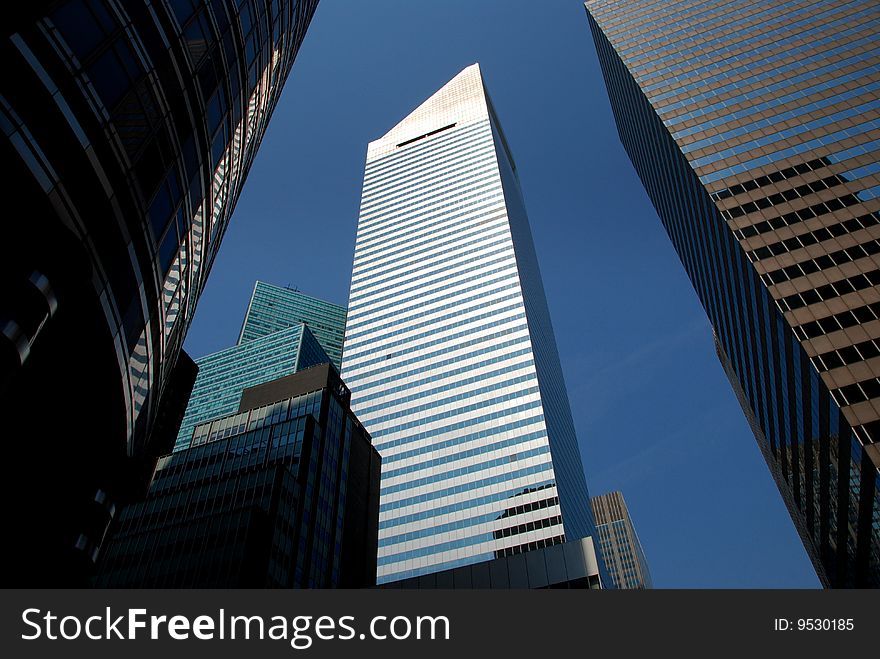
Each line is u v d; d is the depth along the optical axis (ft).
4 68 71.26
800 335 209.46
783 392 252.62
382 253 638.12
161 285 111.75
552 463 408.05
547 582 190.49
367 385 516.32
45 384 93.81
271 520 236.22
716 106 325.83
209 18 119.14
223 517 235.20
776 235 245.04
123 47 91.25
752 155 285.23
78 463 110.73
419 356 521.24
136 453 127.65
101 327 92.27
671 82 358.84
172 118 106.22
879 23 329.31
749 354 297.12
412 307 568.82
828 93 298.76
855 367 194.39
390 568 393.29
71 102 80.64
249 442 294.87
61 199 79.41
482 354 500.74
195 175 118.83
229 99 132.87
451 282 574.97
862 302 209.56
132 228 96.17
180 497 270.46
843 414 185.98
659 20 426.92
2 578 103.30
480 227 614.75
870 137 264.72
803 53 332.19
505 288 545.85
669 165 352.69
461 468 429.79
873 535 193.26
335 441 313.73
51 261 79.36
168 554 233.96
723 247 282.15
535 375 466.29
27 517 106.73
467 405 468.75
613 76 460.96
